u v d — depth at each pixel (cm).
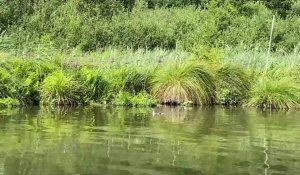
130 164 686
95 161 698
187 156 748
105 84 1564
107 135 908
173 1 4194
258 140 905
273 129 1058
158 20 3428
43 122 1049
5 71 1453
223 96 1653
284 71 1797
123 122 1093
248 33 3228
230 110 1474
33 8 3019
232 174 652
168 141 864
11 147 771
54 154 733
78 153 743
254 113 1402
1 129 937
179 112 1357
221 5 3788
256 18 3581
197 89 1612
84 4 3231
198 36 3105
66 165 670
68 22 2847
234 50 2352
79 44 2655
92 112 1285
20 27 2677
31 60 1583
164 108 1467
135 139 874
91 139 861
